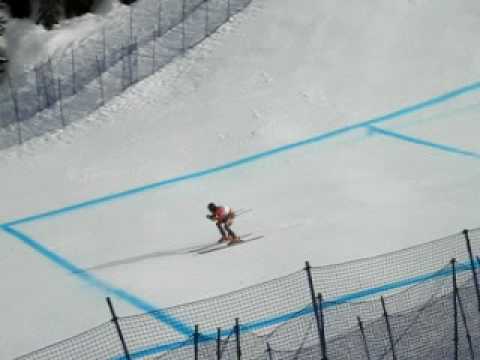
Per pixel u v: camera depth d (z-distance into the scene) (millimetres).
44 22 127562
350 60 98562
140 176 81812
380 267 44281
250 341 36125
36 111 110375
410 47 97625
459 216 51156
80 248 62312
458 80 87125
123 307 46281
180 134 92125
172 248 57312
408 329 33688
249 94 97562
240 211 64062
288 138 83500
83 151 95750
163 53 114125
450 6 104188
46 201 79938
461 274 40344
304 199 63844
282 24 111000
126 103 105625
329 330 35625
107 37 122375
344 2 111438
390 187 62531
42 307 49625
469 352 30922
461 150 68562
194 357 34562
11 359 41906
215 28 115938
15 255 63531
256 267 48312
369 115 84438
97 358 38750
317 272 45156
